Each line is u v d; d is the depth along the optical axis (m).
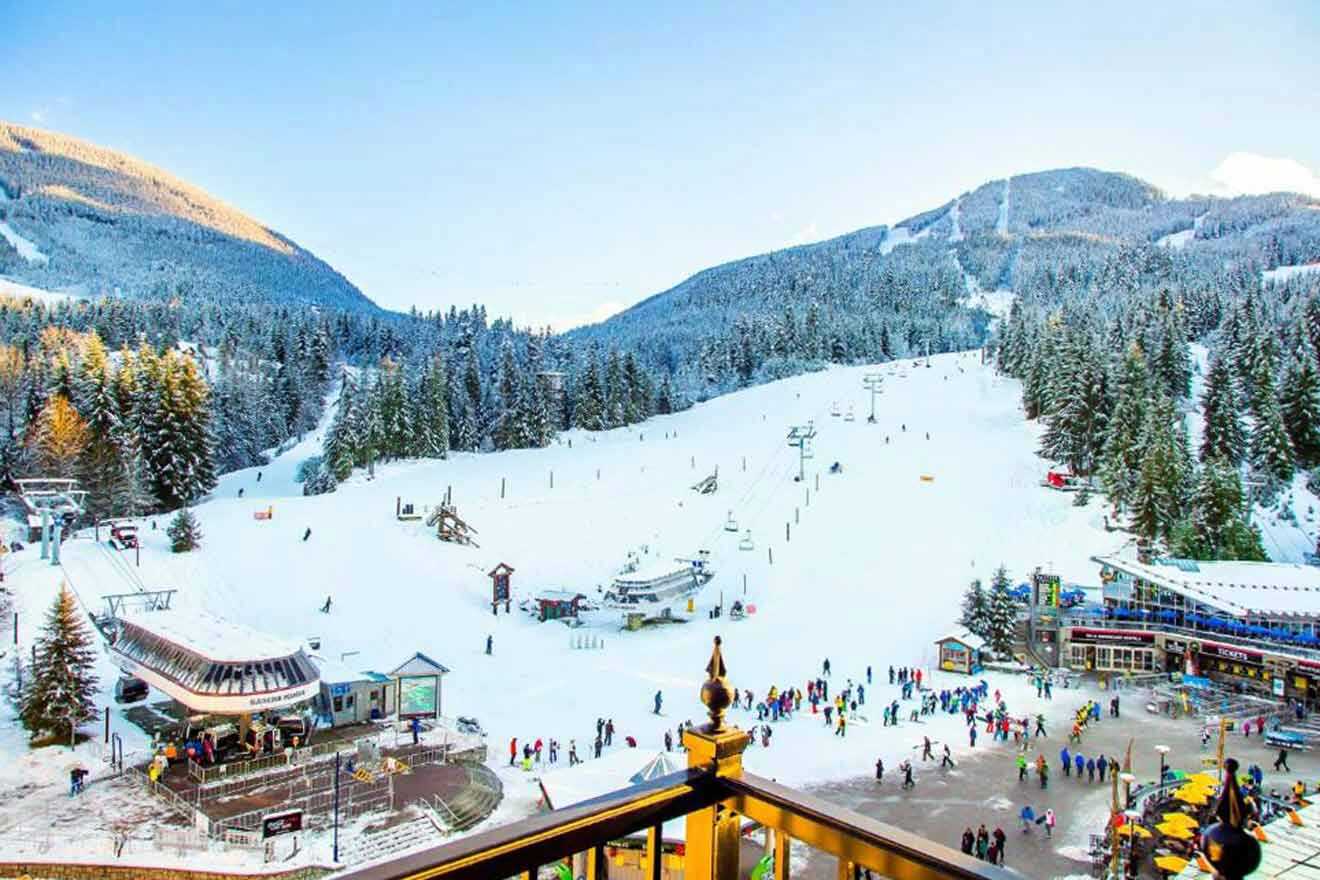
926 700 46.62
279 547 68.44
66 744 35.97
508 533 79.25
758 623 62.75
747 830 19.20
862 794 35.12
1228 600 52.84
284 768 34.69
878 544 76.06
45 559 59.97
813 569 72.38
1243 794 2.59
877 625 61.38
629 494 91.94
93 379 81.94
